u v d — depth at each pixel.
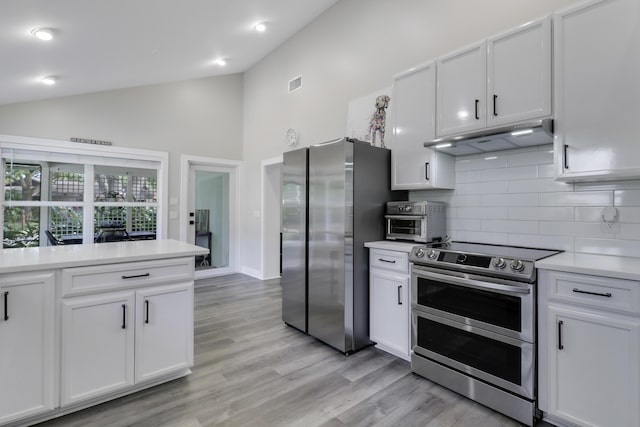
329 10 4.04
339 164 2.67
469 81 2.29
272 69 5.07
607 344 1.52
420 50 3.03
